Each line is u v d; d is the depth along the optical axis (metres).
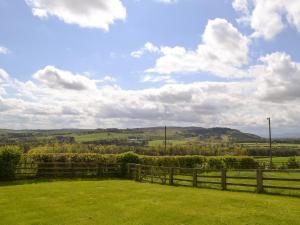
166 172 21.36
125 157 26.80
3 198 13.56
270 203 11.74
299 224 8.93
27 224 9.44
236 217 9.79
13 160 21.62
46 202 12.61
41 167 23.33
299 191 14.75
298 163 37.91
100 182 20.47
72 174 24.39
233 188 16.70
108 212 10.78
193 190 15.97
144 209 11.15
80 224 9.39
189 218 9.84
